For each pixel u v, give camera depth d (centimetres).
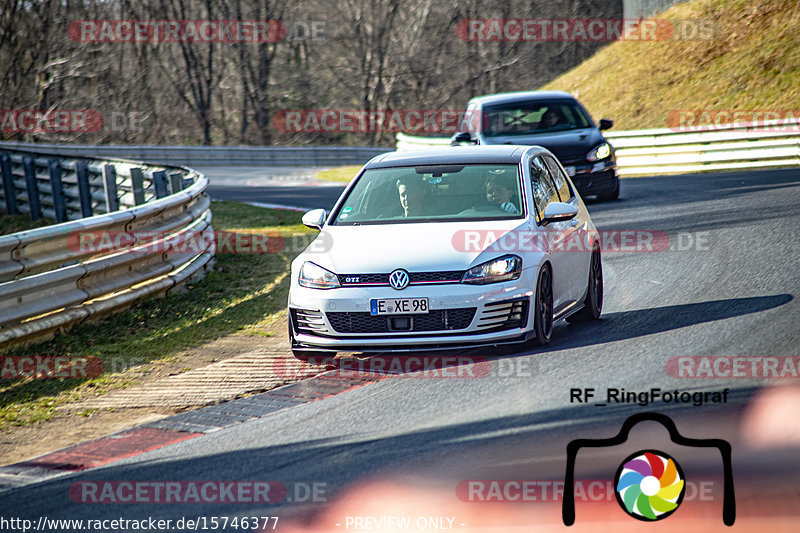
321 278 2438
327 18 19438
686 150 7631
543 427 1794
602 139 5516
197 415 2155
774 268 3266
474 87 19838
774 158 7131
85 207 5928
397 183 2770
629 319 2761
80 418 2216
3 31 17288
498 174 2734
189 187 4678
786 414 1761
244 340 2920
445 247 2433
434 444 1753
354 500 1511
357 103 19662
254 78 19550
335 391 2247
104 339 2969
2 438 2103
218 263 4359
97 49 17900
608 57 12119
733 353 2225
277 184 9744
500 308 2361
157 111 19212
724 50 10181
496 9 19788
